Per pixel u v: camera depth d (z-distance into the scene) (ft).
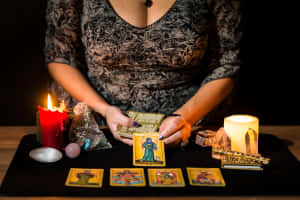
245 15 8.70
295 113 9.36
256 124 4.32
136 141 4.42
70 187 3.70
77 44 5.66
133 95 5.59
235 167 4.14
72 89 5.39
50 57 5.58
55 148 4.46
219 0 5.24
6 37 9.14
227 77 5.39
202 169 4.09
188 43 5.18
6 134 5.12
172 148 4.63
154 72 5.41
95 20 5.26
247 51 8.97
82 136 4.54
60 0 5.34
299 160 4.46
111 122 4.80
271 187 3.75
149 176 3.92
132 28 5.16
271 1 8.61
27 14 9.04
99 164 4.20
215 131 5.07
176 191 3.65
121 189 3.67
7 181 3.80
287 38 8.84
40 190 3.64
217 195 3.61
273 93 9.27
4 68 9.35
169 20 5.16
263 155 4.50
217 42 5.46
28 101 9.61
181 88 5.63
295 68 9.05
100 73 5.56
